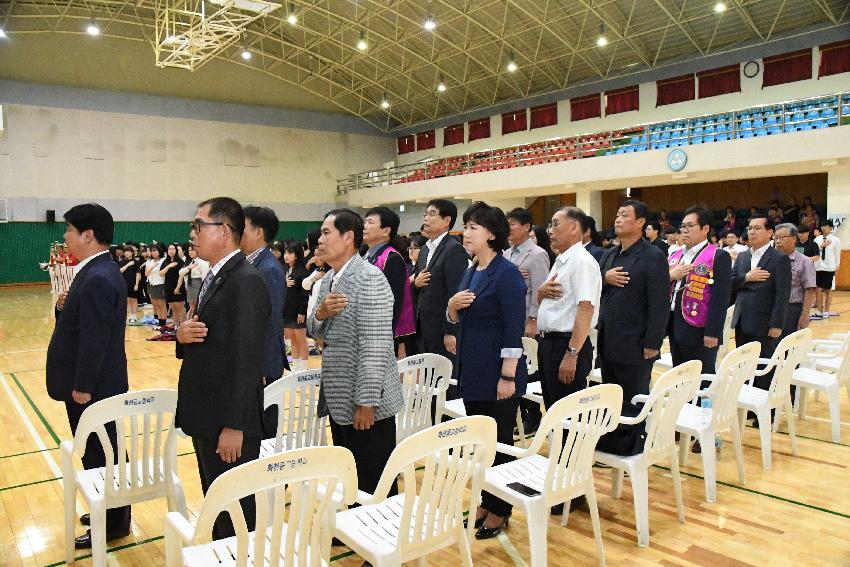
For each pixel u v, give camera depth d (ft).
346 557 9.50
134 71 65.51
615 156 46.98
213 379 7.56
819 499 11.34
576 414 8.27
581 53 57.67
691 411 12.09
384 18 58.59
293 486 5.88
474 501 7.38
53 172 63.10
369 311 8.43
